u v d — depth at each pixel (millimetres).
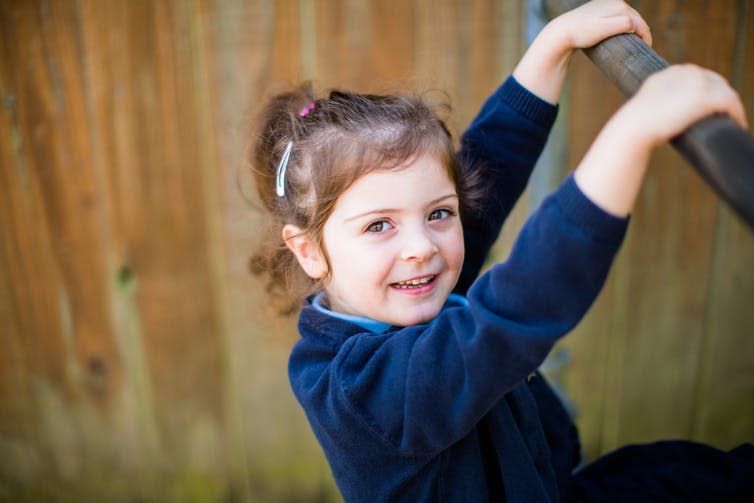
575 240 578
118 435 1872
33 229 1699
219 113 1587
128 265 1712
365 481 806
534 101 1027
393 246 859
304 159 951
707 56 1571
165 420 1849
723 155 454
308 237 952
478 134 1062
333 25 1536
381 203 854
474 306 646
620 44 717
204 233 1679
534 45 1015
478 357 645
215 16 1535
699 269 1749
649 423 1861
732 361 1826
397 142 871
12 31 1558
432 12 1535
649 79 543
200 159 1622
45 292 1750
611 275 1740
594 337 1789
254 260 1312
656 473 1032
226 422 1851
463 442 824
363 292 879
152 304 1742
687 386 1836
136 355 1792
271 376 1810
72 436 1880
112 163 1636
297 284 1102
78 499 1932
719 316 1791
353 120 925
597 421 1852
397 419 747
